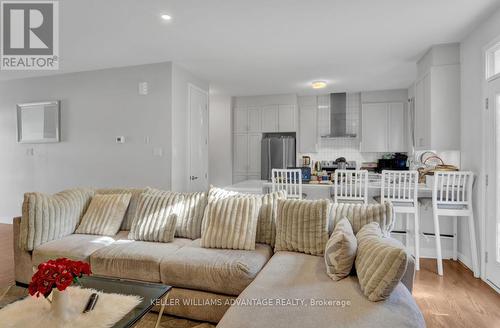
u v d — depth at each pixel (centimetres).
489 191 265
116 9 255
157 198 266
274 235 234
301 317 131
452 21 276
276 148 584
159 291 163
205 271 192
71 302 146
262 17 271
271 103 606
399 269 134
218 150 622
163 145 398
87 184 438
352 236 178
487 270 267
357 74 457
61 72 440
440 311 216
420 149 381
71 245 233
